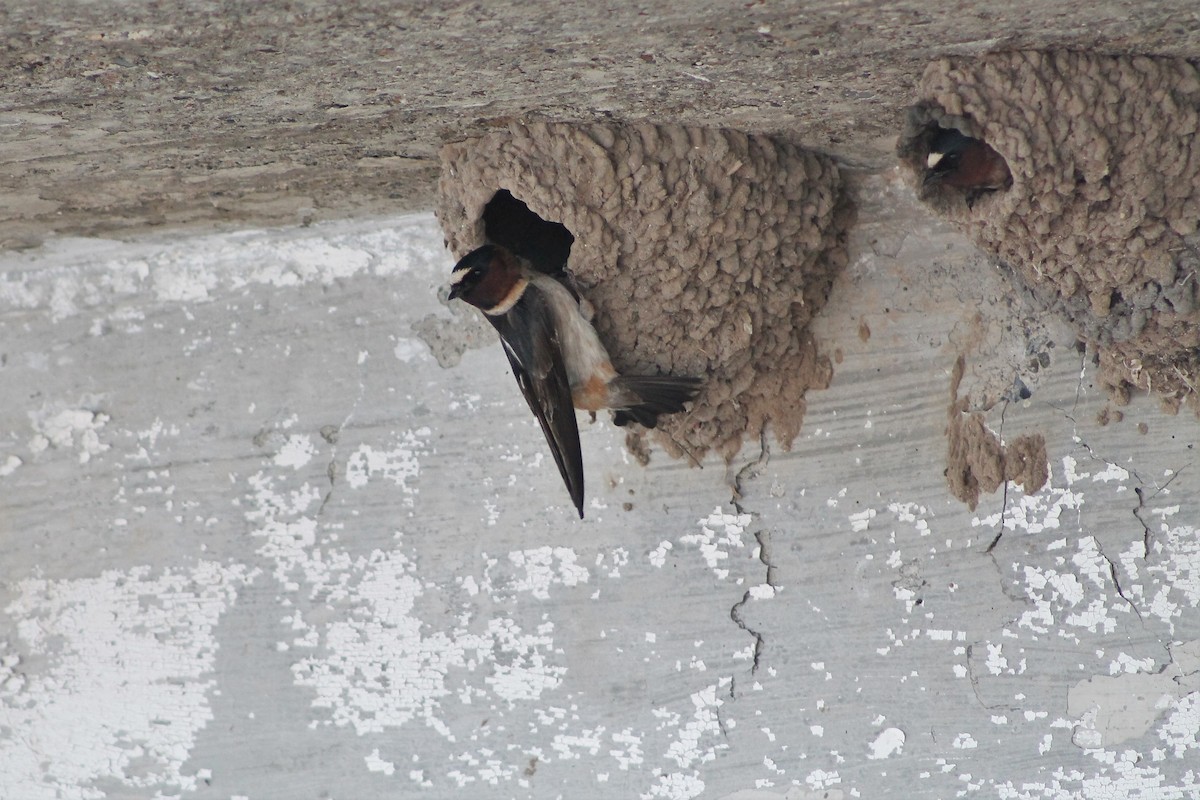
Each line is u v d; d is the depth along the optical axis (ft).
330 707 23.12
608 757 21.98
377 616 23.22
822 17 15.35
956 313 21.91
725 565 22.08
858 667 21.42
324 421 23.99
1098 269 18.57
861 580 21.62
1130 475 21.02
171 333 24.72
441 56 16.20
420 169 21.33
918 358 21.94
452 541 23.18
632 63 16.72
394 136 19.58
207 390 24.47
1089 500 21.09
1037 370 21.48
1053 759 20.68
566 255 22.49
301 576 23.59
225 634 23.68
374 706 22.98
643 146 19.48
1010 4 15.15
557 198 19.43
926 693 21.15
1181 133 17.11
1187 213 17.63
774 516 22.04
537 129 19.38
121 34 14.88
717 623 21.97
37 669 24.16
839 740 21.29
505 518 23.06
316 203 22.90
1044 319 21.49
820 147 20.68
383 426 23.77
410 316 23.99
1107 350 20.45
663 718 21.91
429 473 23.47
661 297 20.49
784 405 22.16
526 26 15.31
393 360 23.94
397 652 23.06
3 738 23.98
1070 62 16.92
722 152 19.60
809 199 20.90
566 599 22.57
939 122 17.74
